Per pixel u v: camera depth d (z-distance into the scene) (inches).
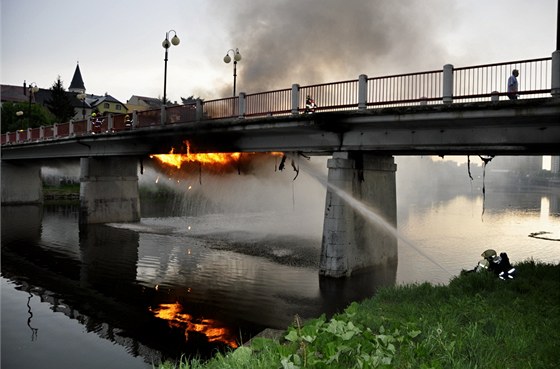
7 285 709.3
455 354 230.1
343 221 751.1
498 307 342.0
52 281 737.0
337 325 243.6
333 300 613.3
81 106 4347.9
